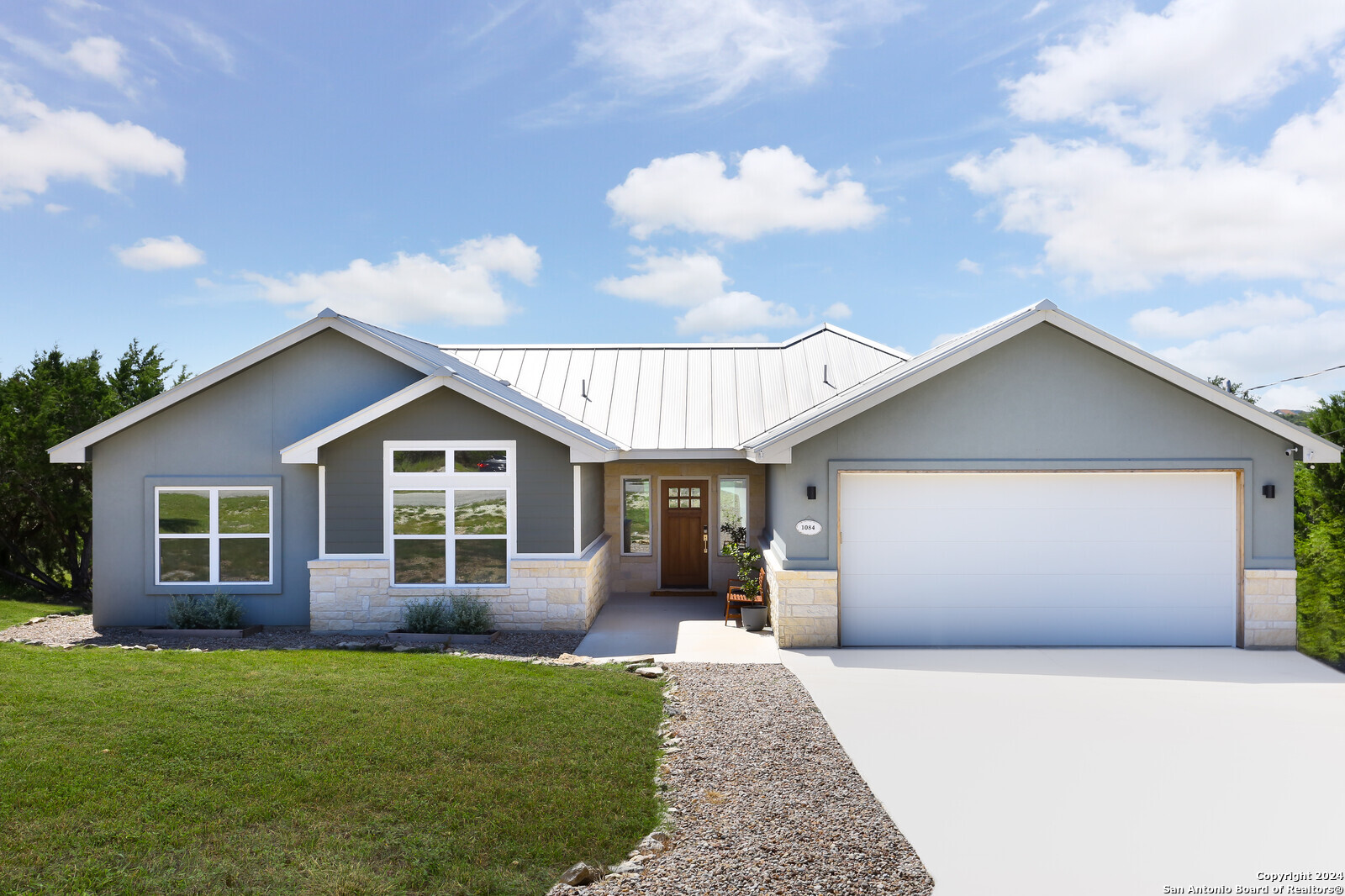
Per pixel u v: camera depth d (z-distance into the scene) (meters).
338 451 12.95
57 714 7.28
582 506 13.31
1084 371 11.73
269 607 13.53
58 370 24.31
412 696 8.29
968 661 10.94
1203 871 5.25
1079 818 5.99
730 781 6.54
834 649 11.79
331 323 13.57
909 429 11.84
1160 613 11.85
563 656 10.89
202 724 7.18
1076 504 11.89
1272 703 8.97
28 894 4.56
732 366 18.52
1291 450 11.62
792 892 4.83
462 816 5.71
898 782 6.62
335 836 5.34
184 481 13.52
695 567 17.00
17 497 19.95
